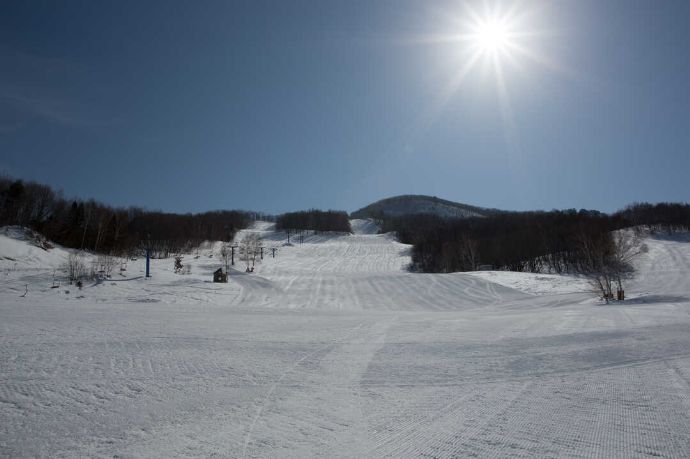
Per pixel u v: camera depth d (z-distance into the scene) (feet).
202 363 28.17
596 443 14.98
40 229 216.54
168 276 134.10
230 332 41.57
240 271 187.21
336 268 258.98
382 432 16.52
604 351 30.58
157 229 297.53
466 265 246.47
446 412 18.83
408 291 135.64
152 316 55.52
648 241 240.73
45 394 21.44
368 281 155.22
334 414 18.70
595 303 88.43
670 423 16.78
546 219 281.54
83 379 24.12
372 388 22.84
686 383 22.34
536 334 39.75
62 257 162.71
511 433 16.16
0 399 20.67
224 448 15.06
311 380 24.41
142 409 19.35
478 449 14.70
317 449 14.92
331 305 113.60
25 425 17.39
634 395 20.58
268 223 581.12
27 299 84.89
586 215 278.87
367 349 33.30
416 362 28.84
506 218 334.44
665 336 35.68
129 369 26.43
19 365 27.04
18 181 240.32
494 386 22.99
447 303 116.78
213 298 108.37
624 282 137.18
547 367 26.76
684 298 82.12
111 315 55.31
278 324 48.65
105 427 17.19
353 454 14.46
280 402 20.43
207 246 313.94
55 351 31.19
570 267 221.25
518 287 134.82
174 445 15.35
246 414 18.71
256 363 28.40
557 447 14.73
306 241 431.43
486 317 57.16
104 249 215.92
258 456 14.34
